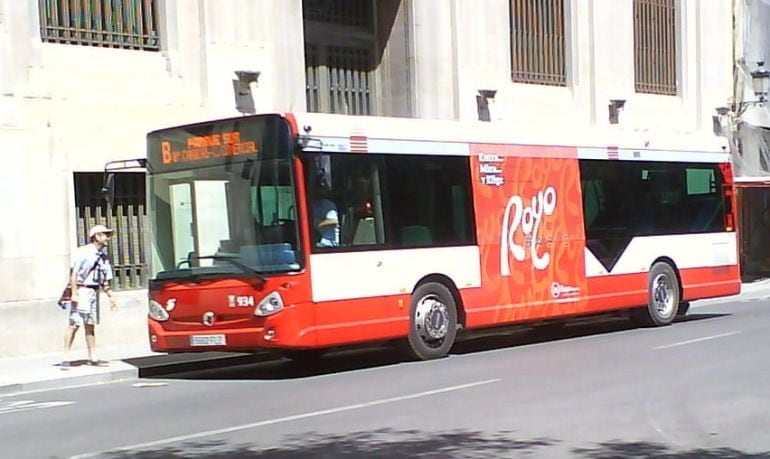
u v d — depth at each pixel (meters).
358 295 13.86
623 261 17.84
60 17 17.48
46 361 15.95
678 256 18.92
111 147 17.78
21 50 16.81
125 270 18.12
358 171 14.05
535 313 16.30
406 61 23.09
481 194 15.68
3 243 16.53
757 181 28.84
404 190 14.62
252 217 13.44
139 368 15.01
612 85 27.69
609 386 11.67
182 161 14.05
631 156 18.12
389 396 11.52
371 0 23.44
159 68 18.67
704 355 14.10
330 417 10.29
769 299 24.98
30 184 16.83
